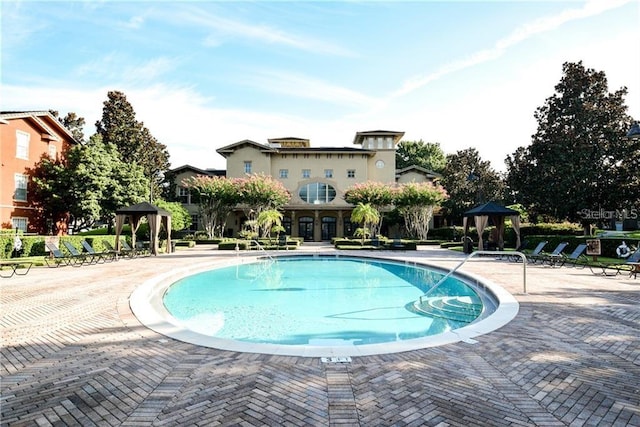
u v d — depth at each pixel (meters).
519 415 3.39
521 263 16.62
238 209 38.12
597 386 4.00
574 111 27.08
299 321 8.38
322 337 7.18
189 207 40.03
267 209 33.44
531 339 5.63
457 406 3.55
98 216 26.75
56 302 8.38
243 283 13.74
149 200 31.33
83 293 9.45
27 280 11.70
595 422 3.27
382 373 4.34
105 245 22.12
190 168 40.12
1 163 22.64
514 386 4.00
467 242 22.30
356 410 3.48
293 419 3.31
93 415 3.39
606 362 4.70
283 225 39.59
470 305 9.84
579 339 5.64
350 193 34.28
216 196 32.72
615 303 8.16
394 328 7.79
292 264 19.53
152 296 10.15
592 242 15.73
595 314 7.19
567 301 8.37
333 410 3.47
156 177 44.12
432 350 5.14
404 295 11.44
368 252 23.09
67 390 3.91
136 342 5.54
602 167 26.05
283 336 7.28
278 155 40.53
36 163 25.11
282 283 13.73
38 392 3.87
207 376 4.27
